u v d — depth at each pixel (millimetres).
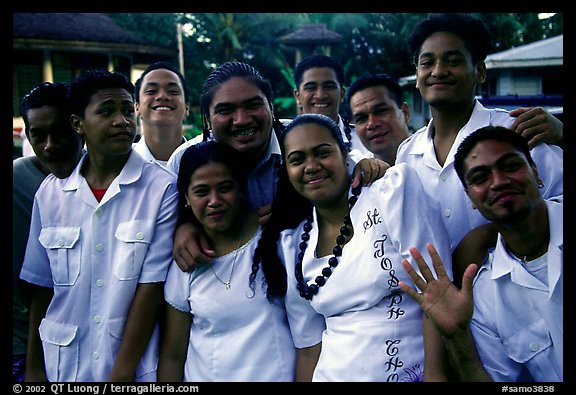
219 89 2211
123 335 2096
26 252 2283
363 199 1895
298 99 3814
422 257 1746
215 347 2006
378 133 3021
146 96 3338
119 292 2082
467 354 1705
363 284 1806
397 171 1896
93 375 2121
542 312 1813
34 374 2307
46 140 2236
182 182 2072
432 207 1893
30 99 2242
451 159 2197
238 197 2045
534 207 1751
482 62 2279
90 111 2080
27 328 2605
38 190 2291
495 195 1720
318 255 1956
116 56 15422
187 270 2023
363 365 1777
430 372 1736
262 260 2021
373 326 1799
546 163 2029
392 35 17969
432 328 1773
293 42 12969
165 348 2121
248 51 18797
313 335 1983
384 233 1827
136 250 2088
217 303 1995
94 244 2131
